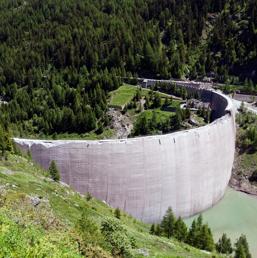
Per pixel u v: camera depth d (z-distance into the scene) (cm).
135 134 18162
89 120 19000
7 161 8988
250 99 19338
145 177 12862
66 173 12312
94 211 7850
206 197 14225
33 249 3325
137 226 9531
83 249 4256
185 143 13500
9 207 4778
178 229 9700
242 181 15275
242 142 16275
